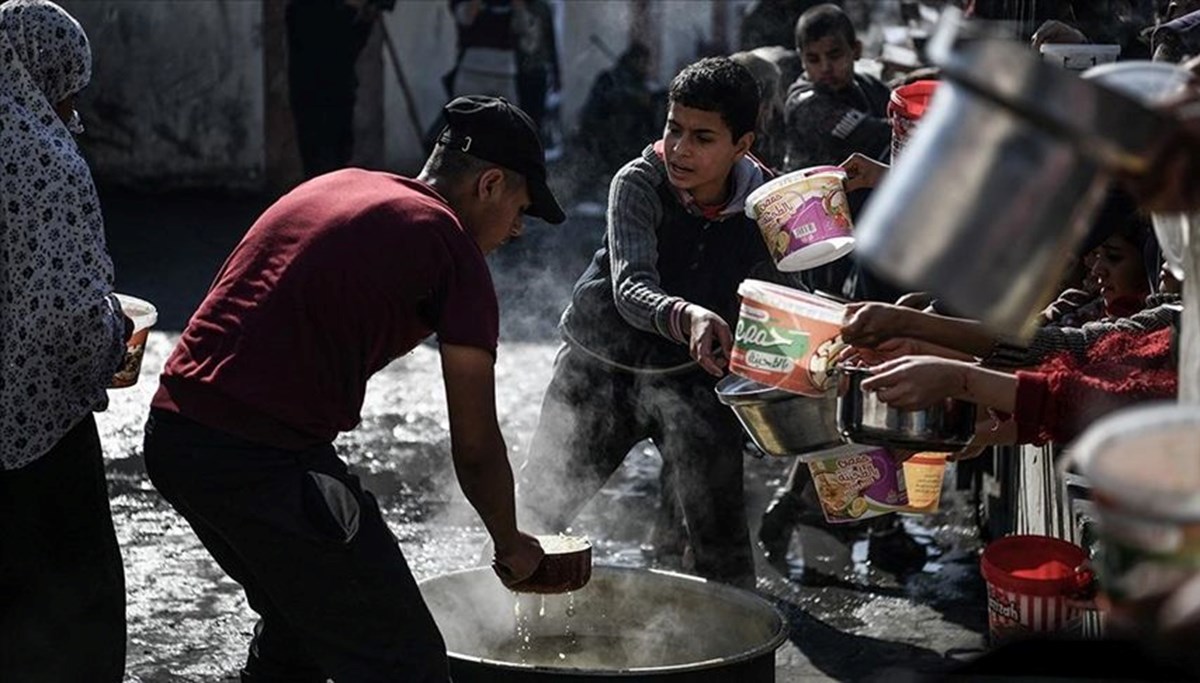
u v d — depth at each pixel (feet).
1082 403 9.61
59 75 12.49
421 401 25.80
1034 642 7.46
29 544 12.52
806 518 19.92
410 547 19.61
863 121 21.12
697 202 14.65
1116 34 18.19
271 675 12.15
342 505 10.84
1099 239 12.37
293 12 40.01
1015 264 5.96
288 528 10.80
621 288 14.24
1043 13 18.26
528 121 11.69
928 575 18.47
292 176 42.22
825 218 13.15
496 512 11.30
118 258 35.17
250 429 10.84
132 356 13.50
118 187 41.83
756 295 12.00
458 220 11.26
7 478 12.35
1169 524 5.58
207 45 41.39
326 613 11.02
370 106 42.52
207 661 16.29
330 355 10.90
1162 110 5.98
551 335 29.78
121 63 41.42
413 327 11.11
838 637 16.87
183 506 11.21
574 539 12.20
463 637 13.14
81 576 12.76
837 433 12.05
